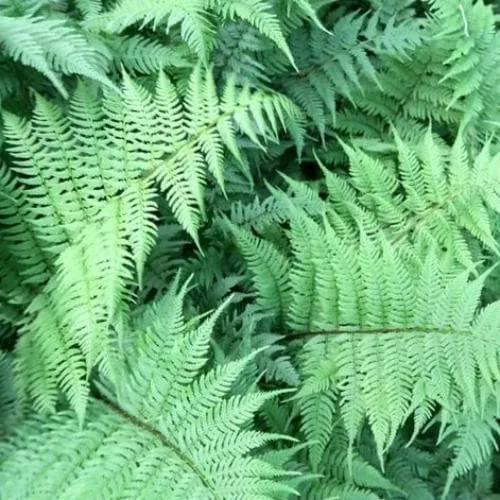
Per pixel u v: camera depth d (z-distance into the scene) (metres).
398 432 1.70
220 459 1.45
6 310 1.51
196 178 1.51
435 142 1.78
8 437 1.47
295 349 1.62
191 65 1.57
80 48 1.48
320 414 1.56
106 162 1.50
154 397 1.48
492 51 1.73
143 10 1.53
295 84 1.73
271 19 1.56
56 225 1.49
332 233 1.57
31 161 1.48
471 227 1.66
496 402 1.63
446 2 1.73
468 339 1.58
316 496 1.58
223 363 1.54
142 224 1.49
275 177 1.74
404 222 1.67
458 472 1.69
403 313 1.58
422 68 1.77
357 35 1.74
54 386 1.46
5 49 1.49
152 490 1.43
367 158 1.67
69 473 1.42
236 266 1.66
